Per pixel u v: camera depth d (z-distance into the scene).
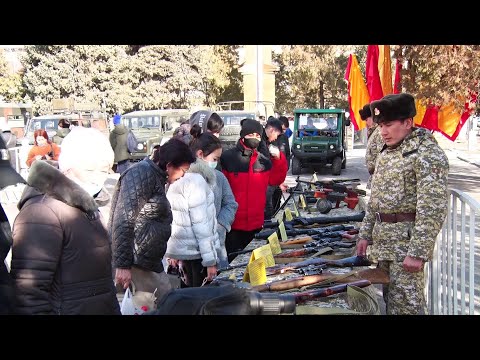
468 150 23.08
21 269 1.77
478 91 6.72
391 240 2.66
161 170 3.04
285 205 5.33
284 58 32.38
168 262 3.64
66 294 1.86
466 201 2.65
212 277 3.10
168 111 17.42
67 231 1.85
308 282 2.56
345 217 4.16
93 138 2.19
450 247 2.93
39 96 28.83
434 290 3.26
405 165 2.62
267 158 4.55
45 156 8.47
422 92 6.91
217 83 31.52
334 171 15.92
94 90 28.97
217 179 3.96
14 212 7.45
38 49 29.02
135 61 29.28
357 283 2.48
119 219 2.84
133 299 2.87
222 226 3.98
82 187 2.09
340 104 33.22
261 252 3.00
